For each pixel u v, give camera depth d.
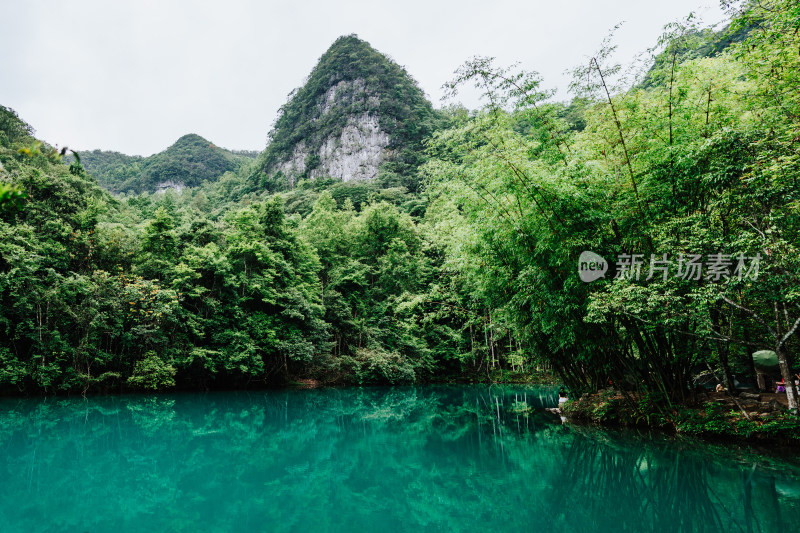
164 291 16.09
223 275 18.20
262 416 12.89
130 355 16.19
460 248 10.01
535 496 5.83
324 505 5.47
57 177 18.28
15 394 14.59
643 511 5.18
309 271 22.94
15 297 13.77
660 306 6.97
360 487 6.25
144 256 17.95
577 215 7.83
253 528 4.64
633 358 9.09
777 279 6.17
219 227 22.16
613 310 7.65
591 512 5.20
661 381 8.71
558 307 8.32
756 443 7.36
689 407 8.70
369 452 8.37
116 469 6.93
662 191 7.62
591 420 10.38
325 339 21.86
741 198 6.59
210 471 6.96
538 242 8.17
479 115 8.97
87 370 14.95
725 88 7.20
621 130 8.16
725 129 6.27
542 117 8.65
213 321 17.73
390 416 12.93
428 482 6.47
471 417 12.47
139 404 14.03
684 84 7.71
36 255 14.53
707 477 6.04
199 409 13.70
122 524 4.67
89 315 14.68
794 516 4.77
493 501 5.66
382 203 30.59
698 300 6.76
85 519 4.80
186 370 17.62
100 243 16.89
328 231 27.06
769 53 6.02
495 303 10.47
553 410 13.27
